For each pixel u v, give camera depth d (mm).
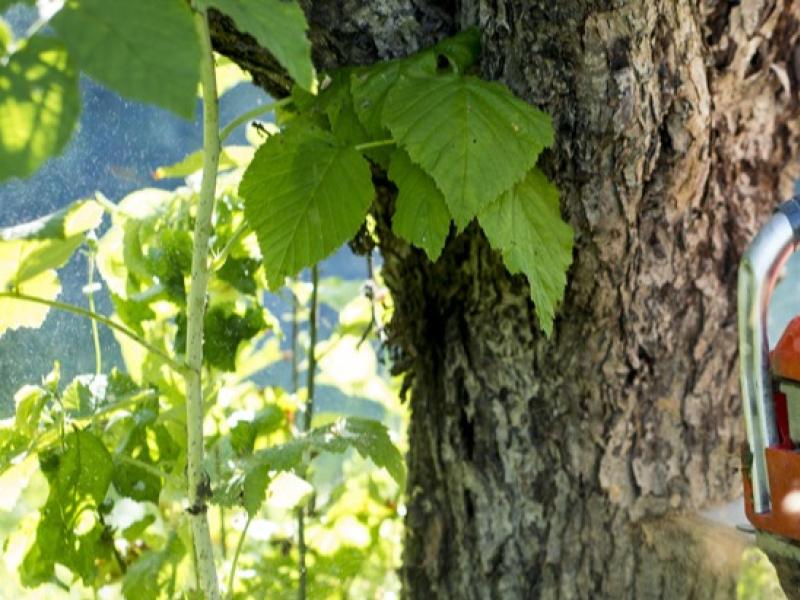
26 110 694
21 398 1223
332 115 1095
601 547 1264
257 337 1417
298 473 1429
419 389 1330
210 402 1363
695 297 1217
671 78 1107
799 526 972
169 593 1341
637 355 1227
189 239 1340
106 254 1374
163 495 1515
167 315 1446
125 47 694
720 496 1274
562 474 1265
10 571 1371
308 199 1050
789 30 1154
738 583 1230
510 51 1112
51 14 714
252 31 802
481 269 1234
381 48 1157
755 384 981
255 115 1054
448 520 1322
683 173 1151
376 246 1314
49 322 1695
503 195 1043
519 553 1285
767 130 1194
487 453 1282
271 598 1473
